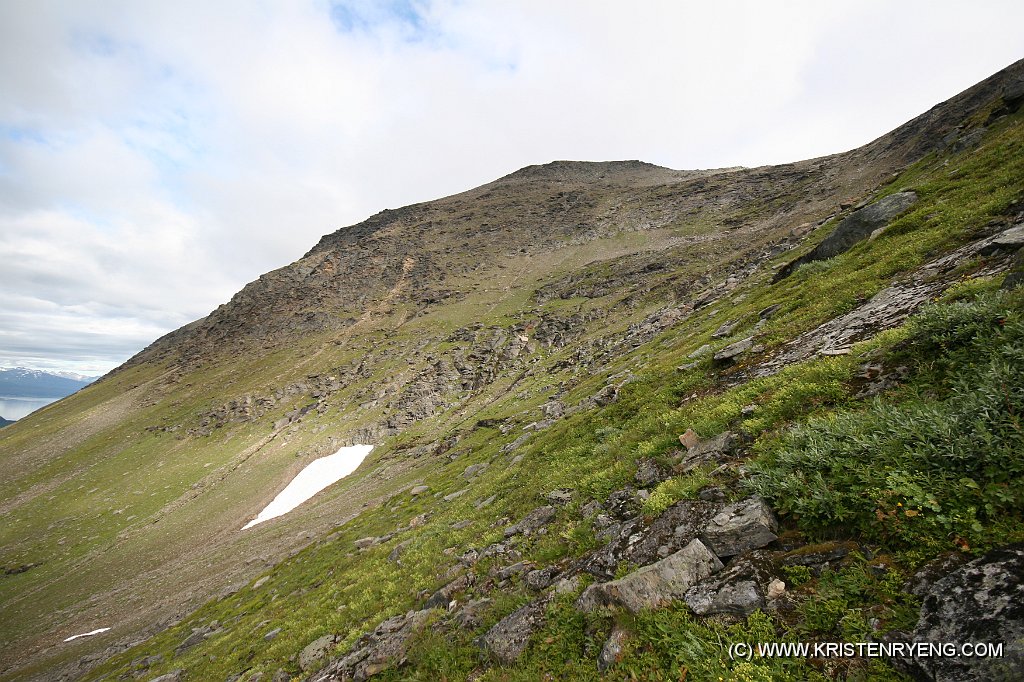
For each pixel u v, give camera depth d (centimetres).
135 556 6456
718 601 600
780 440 898
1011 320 771
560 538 1183
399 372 11431
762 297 2917
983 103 8769
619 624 666
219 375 14950
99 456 11038
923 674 426
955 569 473
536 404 4900
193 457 9906
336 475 7938
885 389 899
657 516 898
